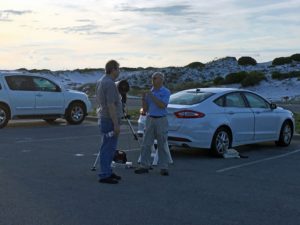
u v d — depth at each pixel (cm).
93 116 2055
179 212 673
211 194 776
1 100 1670
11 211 663
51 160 1055
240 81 5231
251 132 1209
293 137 1469
